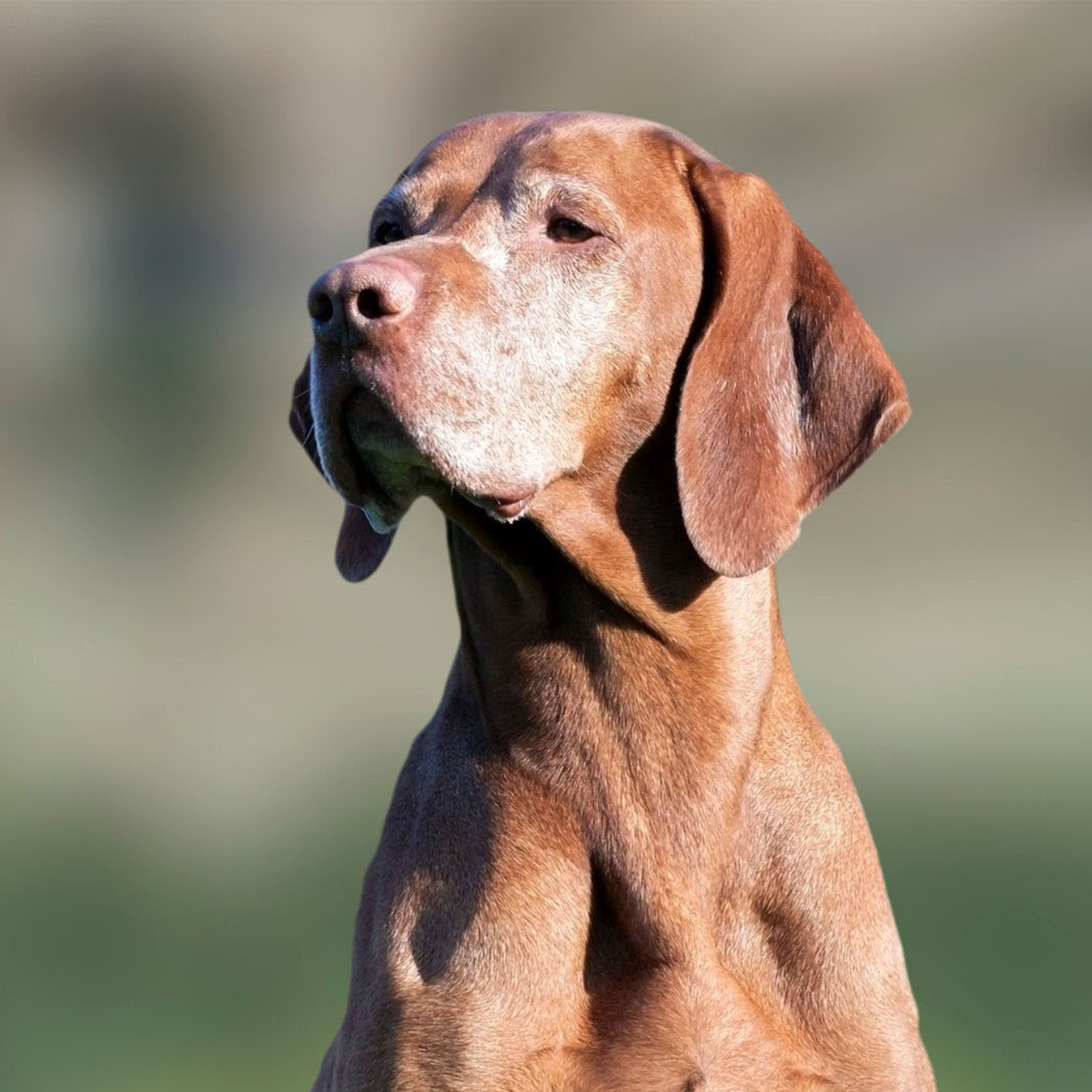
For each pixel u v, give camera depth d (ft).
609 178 18.33
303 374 20.53
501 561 17.94
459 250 17.80
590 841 17.80
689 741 17.89
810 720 18.88
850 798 18.52
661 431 18.38
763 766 18.13
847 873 18.01
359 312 16.79
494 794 18.03
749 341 18.44
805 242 19.06
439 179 18.97
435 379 16.94
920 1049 17.85
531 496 17.48
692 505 17.83
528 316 17.71
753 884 17.78
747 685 18.20
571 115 19.04
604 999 17.42
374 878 18.43
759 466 18.20
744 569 17.85
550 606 18.01
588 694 17.97
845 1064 17.34
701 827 17.76
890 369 18.29
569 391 17.84
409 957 17.48
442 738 18.75
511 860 17.70
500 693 18.28
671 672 17.95
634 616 17.94
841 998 17.47
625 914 17.58
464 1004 17.03
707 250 18.66
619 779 17.85
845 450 18.25
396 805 18.75
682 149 18.93
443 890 17.72
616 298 18.10
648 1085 16.90
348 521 19.81
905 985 18.02
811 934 17.65
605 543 17.97
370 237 19.69
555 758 17.98
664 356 18.40
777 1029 17.38
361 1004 17.61
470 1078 16.83
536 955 17.31
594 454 18.12
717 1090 16.93
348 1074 17.39
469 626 18.61
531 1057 16.98
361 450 17.40
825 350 18.52
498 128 19.22
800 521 18.25
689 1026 17.04
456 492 17.56
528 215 18.12
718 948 17.54
